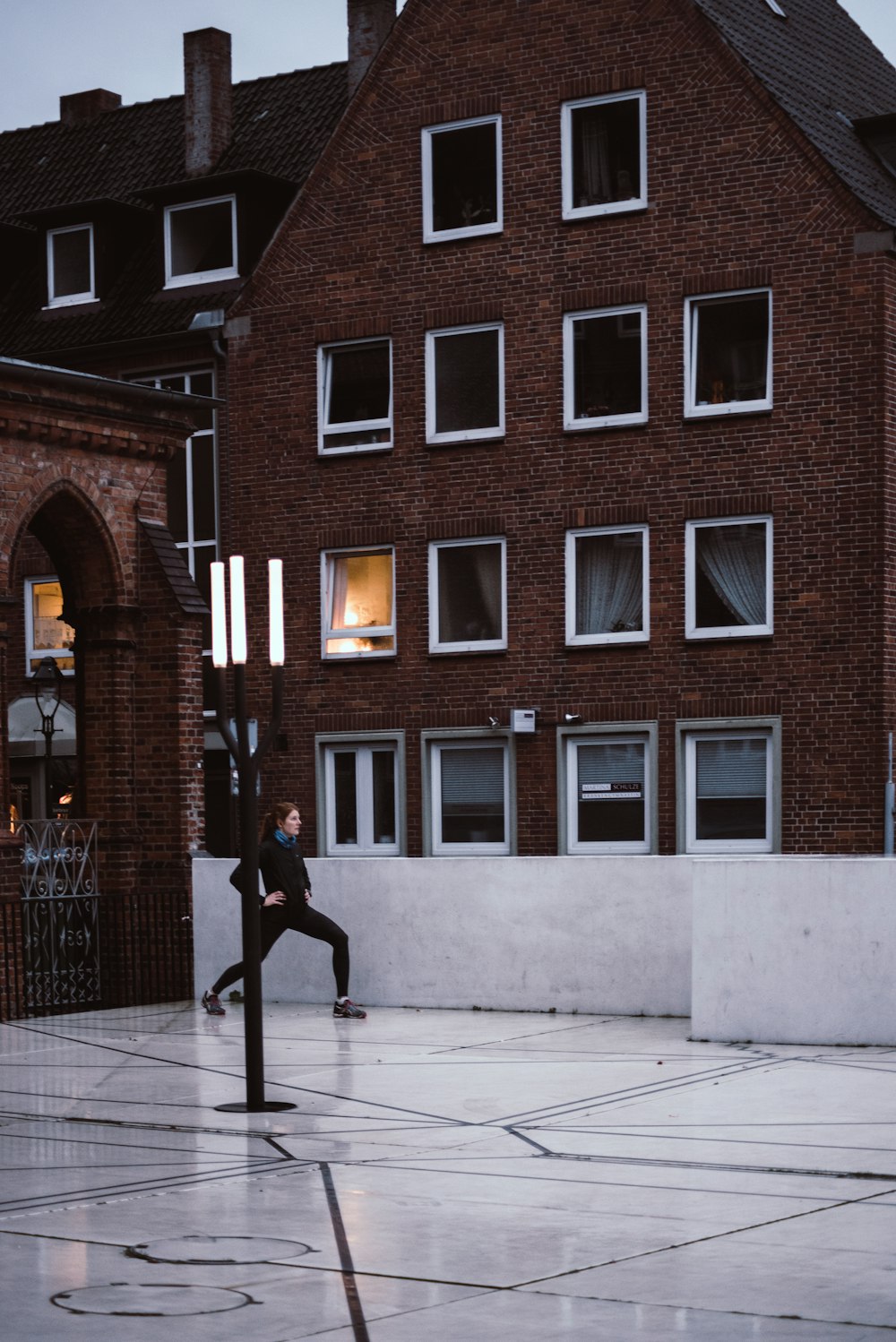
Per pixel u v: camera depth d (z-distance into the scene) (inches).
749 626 1138.7
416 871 665.0
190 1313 267.1
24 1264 299.6
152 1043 597.0
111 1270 294.4
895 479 1107.3
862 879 545.6
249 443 1310.3
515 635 1206.9
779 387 1128.8
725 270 1144.8
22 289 1505.9
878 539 1098.7
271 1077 512.7
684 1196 344.2
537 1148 397.4
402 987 667.4
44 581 1454.2
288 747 1286.9
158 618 769.6
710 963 563.2
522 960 644.7
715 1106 443.5
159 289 1409.9
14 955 692.1
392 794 1254.3
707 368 1157.1
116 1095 490.9
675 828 1154.0
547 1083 487.2
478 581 1229.1
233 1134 425.7
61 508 753.6
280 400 1298.0
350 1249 306.7
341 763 1275.8
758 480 1135.0
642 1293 274.1
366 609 1270.9
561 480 1194.0
